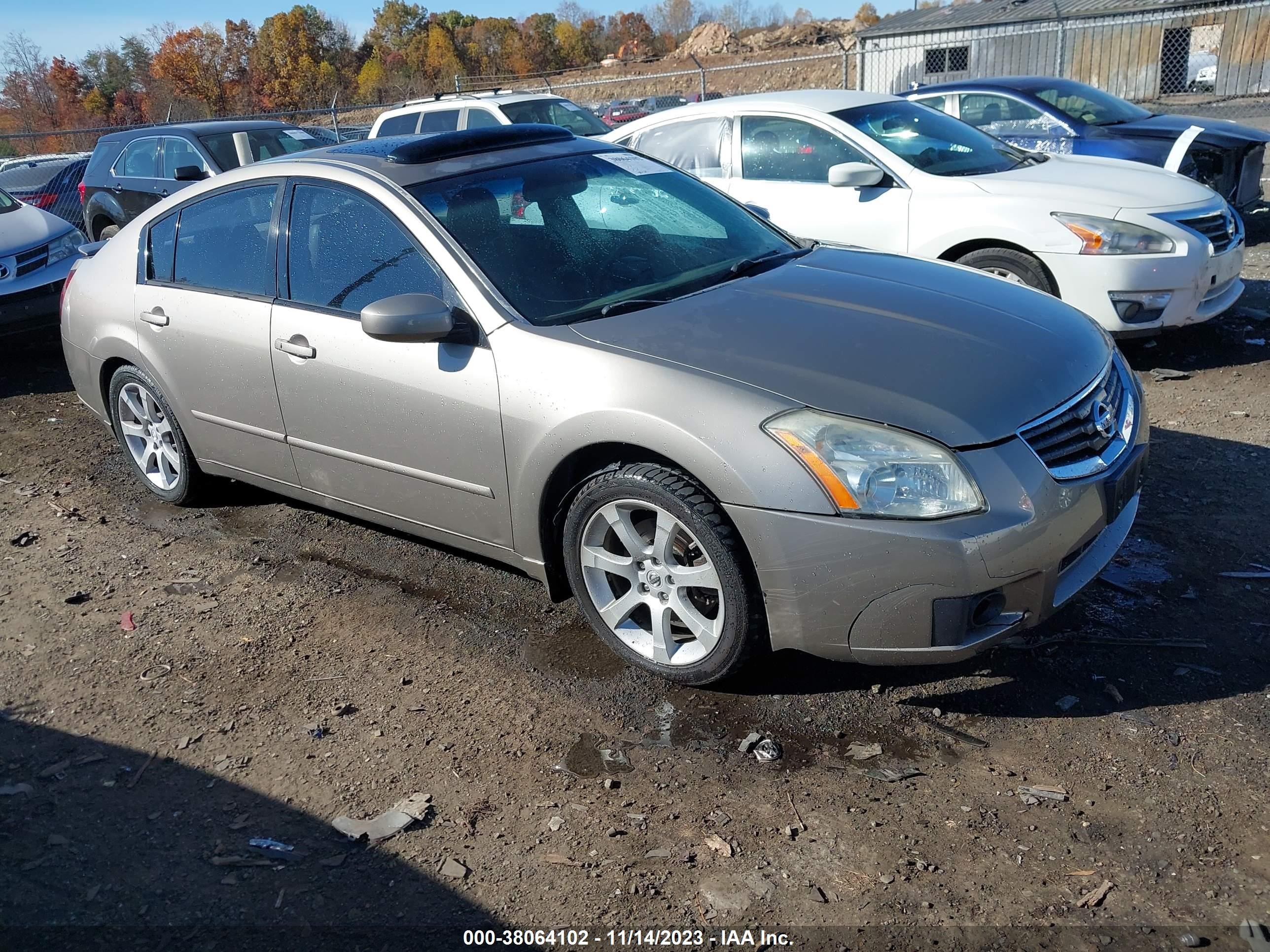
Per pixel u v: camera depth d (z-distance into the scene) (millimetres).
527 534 3400
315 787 2875
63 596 4109
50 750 3123
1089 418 3014
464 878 2510
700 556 3068
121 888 2535
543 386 3182
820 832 2580
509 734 3057
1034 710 3002
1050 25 21141
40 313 7574
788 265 3846
